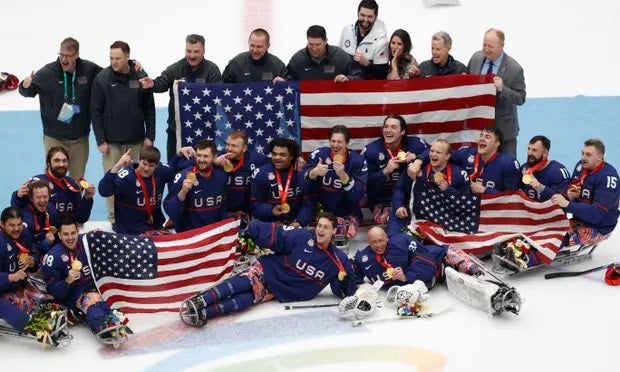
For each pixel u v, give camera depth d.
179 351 13.33
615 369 12.80
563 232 15.95
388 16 28.97
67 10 29.16
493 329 13.90
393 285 14.88
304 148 17.97
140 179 15.84
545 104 23.62
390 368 12.84
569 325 14.02
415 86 17.73
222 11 29.48
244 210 16.94
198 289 14.59
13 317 13.41
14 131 21.88
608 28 28.44
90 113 17.58
